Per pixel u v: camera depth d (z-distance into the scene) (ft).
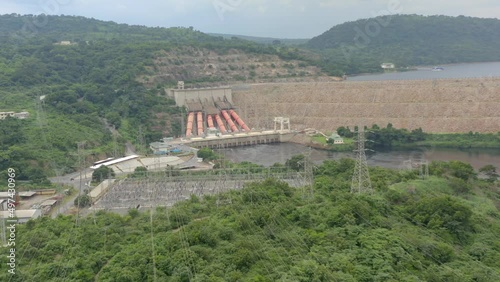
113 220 458.50
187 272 304.91
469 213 384.47
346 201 397.39
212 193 579.48
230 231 360.69
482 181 579.07
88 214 519.60
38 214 558.56
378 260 306.14
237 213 408.26
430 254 330.54
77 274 331.98
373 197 420.36
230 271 300.20
